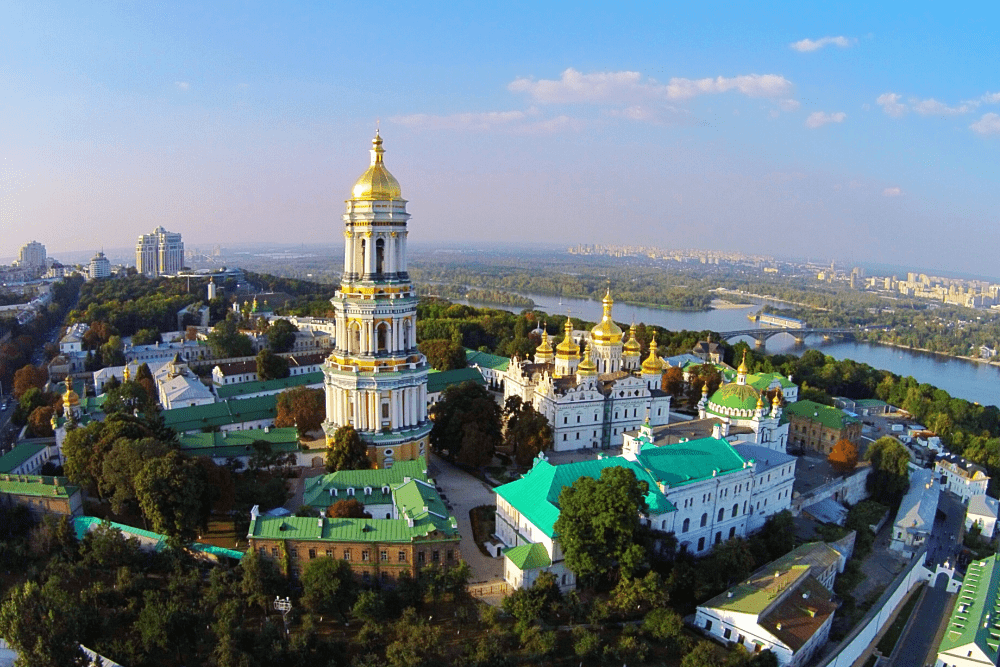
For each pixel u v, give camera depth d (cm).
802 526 15250
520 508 12062
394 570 10850
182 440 15738
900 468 17700
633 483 11188
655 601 10806
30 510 12600
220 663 8775
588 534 10881
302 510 12025
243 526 12106
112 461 12162
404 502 12069
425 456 16200
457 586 10612
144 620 9150
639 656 9975
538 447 16438
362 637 9612
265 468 15338
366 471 13388
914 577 14762
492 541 12875
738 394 17312
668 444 14638
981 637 11931
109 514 13025
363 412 15325
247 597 10306
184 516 11256
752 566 12456
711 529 13475
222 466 13775
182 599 10112
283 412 17925
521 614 10169
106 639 9369
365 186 14900
